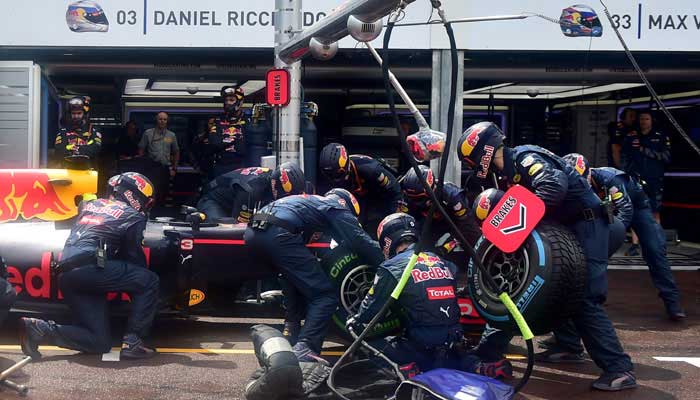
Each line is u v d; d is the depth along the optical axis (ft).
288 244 18.75
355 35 19.27
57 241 20.93
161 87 44.70
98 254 19.27
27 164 34.91
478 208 18.17
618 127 42.91
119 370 18.71
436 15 32.89
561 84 40.86
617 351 18.03
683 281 33.55
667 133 43.65
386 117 45.37
